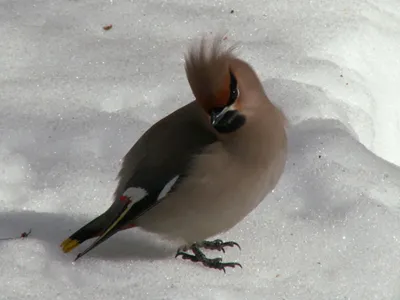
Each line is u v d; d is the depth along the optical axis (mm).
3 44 14469
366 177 11875
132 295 9898
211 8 15352
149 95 13578
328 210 11391
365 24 14938
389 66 14750
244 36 14773
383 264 10555
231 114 10156
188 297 9914
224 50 10812
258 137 10258
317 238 10969
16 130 12703
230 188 10219
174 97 13555
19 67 14055
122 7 15352
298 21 15055
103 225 10492
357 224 11078
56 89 13539
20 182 11984
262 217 11352
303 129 12820
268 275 10484
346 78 14125
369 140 13469
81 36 14750
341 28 14859
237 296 10016
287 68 14086
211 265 10617
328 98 13602
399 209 11391
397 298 10273
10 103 13250
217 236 11109
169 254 10961
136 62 14172
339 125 12898
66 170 12070
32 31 14719
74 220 11336
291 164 12078
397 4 15695
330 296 10148
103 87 13594
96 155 12422
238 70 10305
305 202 11562
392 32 14961
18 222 11227
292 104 13312
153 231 10672
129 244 11109
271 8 15320
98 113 13125
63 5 15375
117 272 10297
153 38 14773
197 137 10398
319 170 11945
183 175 10211
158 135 10625
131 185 10484
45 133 12711
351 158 12203
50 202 11672
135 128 12859
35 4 15352
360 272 10445
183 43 14656
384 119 14547
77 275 10227
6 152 12398
